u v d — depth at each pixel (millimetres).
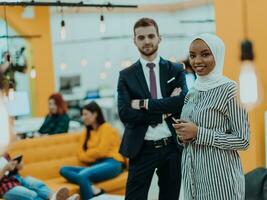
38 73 8953
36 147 5160
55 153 5266
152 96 3229
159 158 3209
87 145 5223
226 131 2461
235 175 2467
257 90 2529
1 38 5555
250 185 3795
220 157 2443
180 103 3141
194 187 2547
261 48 4543
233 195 2447
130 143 3219
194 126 2438
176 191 3301
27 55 8797
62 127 6441
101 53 11906
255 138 4582
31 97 8906
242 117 2426
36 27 8891
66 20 11305
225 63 4762
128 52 12141
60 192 3549
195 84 2588
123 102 3229
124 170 5301
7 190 4309
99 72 11930
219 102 2432
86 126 5285
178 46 12391
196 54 2486
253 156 4621
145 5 11344
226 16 4773
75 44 11547
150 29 3188
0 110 2008
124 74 3283
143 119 3164
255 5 4555
